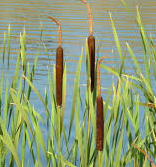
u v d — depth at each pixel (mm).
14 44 10922
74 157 2643
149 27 12727
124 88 2654
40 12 16984
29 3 19891
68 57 10000
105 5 19719
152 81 7676
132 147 2490
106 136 2297
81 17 15953
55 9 18078
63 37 12133
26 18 15297
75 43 11414
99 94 2098
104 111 2285
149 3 20531
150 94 2883
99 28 13609
